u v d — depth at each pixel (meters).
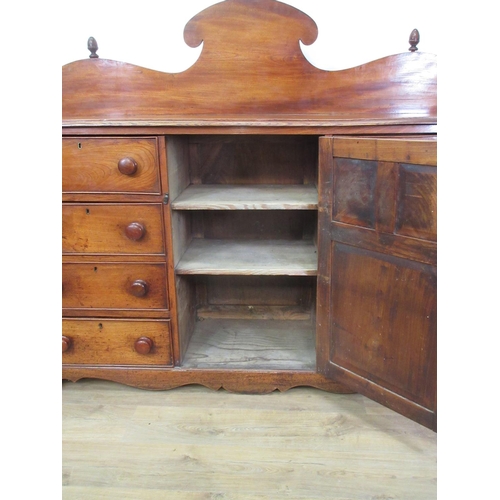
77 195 1.57
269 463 1.39
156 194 1.56
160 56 1.92
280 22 1.51
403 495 1.26
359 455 1.42
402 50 1.85
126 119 1.54
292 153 1.93
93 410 1.65
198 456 1.42
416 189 1.25
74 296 1.67
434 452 1.43
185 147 1.87
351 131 1.47
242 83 1.56
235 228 2.07
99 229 1.60
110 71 1.57
